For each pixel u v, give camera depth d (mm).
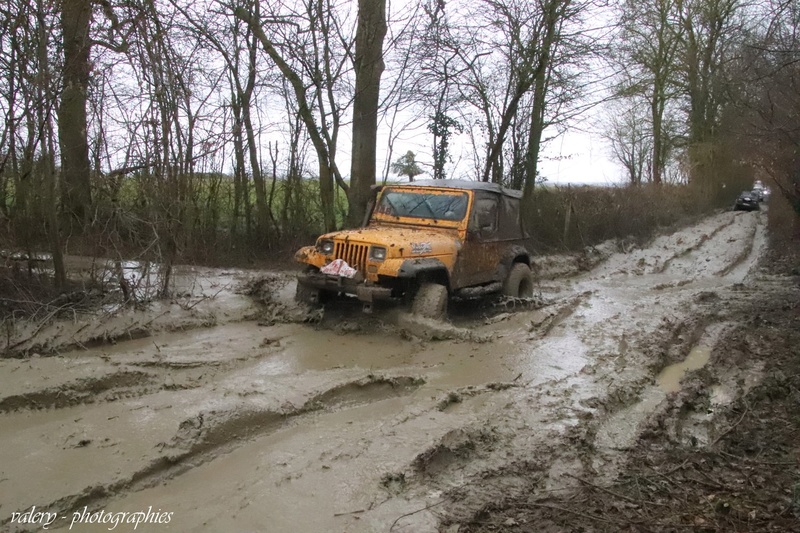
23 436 4184
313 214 13938
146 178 8062
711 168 34625
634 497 3943
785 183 17859
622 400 5645
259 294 8883
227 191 13188
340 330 7379
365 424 4715
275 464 3986
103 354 5902
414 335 7207
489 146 16219
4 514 3281
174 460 3914
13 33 7035
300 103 11750
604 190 21891
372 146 12172
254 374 5758
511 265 9461
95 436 4180
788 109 12211
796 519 3713
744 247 19438
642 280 14508
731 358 7305
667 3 28922
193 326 7254
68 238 8453
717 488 4145
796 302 10375
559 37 13953
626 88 20578
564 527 3520
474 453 4324
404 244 7270
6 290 6945
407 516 3463
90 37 7941
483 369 6152
